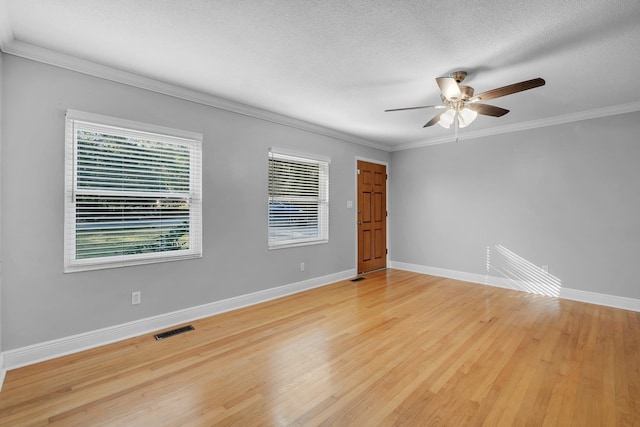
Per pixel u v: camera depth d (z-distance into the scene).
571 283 3.83
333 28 1.99
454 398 1.84
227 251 3.38
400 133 4.73
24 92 2.21
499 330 2.85
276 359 2.30
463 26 1.95
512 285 4.30
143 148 2.78
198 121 3.13
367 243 5.36
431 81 2.81
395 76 2.70
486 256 4.57
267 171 3.77
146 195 2.79
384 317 3.19
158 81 2.79
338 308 3.48
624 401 1.80
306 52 2.30
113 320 2.61
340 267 4.82
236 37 2.10
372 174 5.44
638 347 2.50
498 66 2.49
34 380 2.02
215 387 1.95
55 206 2.33
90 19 1.89
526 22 1.89
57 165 2.34
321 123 4.17
